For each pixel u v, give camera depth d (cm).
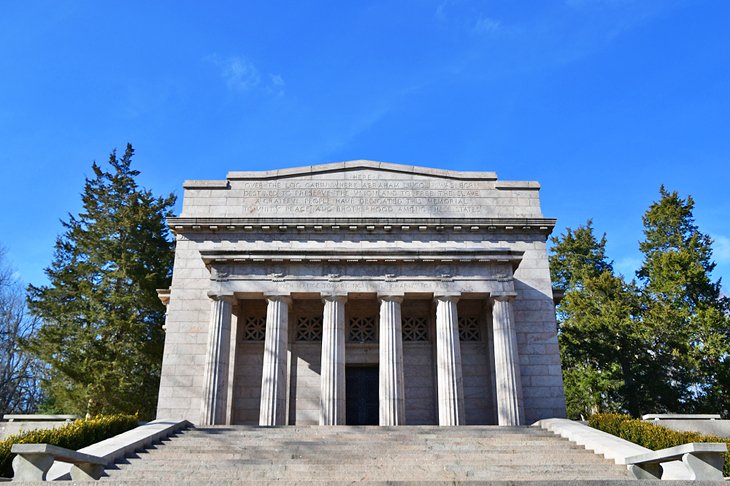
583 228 7362
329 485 1443
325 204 3969
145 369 5159
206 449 2292
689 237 6050
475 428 2739
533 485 1429
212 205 3959
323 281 3372
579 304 6053
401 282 3378
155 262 5488
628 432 2612
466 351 3684
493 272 3406
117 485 1410
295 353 3672
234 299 3406
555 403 3441
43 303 5119
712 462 1555
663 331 5219
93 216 5547
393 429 2684
